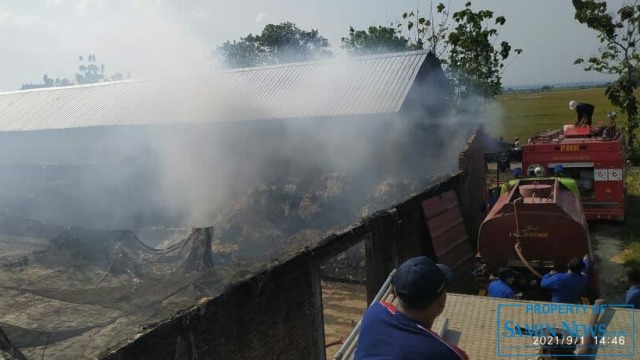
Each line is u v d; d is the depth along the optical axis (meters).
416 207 10.13
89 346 7.29
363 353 2.71
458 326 3.96
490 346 3.68
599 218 14.02
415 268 2.69
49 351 7.31
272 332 6.41
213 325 5.50
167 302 8.28
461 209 12.46
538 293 8.22
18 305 9.07
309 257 7.05
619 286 10.58
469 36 22.80
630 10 24.67
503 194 10.55
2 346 6.77
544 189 9.32
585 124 16.11
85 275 10.48
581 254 8.04
